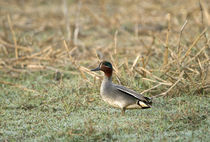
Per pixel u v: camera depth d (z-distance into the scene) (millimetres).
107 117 9781
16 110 11062
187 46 14680
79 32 20734
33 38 19609
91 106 11078
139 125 9094
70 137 8531
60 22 23031
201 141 7992
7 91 12883
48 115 10469
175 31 18688
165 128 8875
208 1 23969
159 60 14438
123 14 24234
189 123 9117
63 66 15469
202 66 12477
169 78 11844
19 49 16922
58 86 12773
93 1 27719
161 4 26125
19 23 22938
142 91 11984
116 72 12328
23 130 9414
